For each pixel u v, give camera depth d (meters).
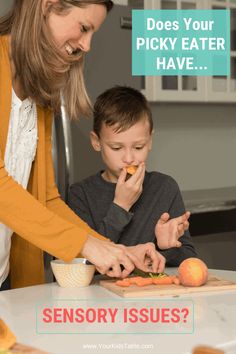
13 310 1.39
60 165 2.79
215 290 1.58
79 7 1.62
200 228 3.41
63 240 1.59
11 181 1.59
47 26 1.67
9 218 1.58
